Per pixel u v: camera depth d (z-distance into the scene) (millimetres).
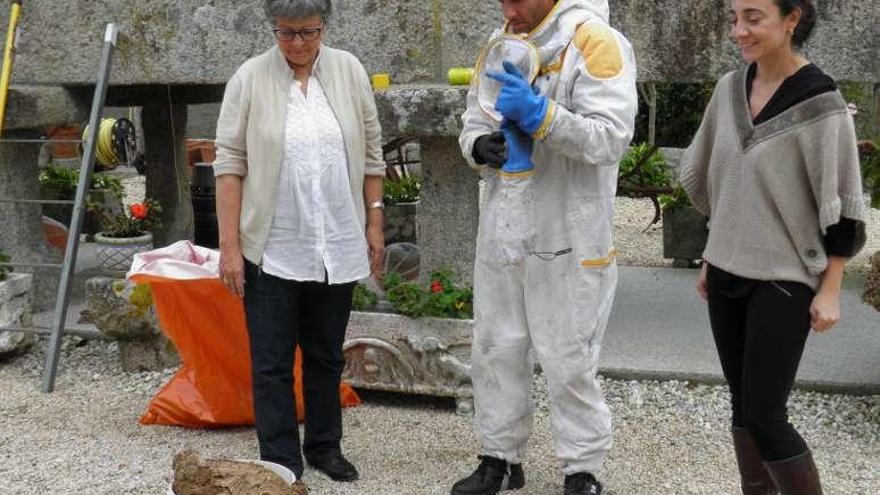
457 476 4516
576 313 3846
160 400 5113
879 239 9672
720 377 5477
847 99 9367
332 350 4422
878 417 5039
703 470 4535
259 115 4137
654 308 6832
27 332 6098
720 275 3518
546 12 3779
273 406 4262
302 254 4195
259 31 5996
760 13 3221
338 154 4227
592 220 3799
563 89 3711
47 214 8781
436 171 5688
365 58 5801
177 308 4918
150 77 6191
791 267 3371
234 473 3713
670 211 8070
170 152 8125
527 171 3734
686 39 5555
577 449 3975
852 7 5430
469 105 3971
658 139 10711
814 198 3334
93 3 6223
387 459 4707
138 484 4465
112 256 7020
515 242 3789
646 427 5031
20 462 4711
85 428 5117
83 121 6711
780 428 3447
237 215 4211
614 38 3703
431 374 5203
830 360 5672
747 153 3375
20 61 6418
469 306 5211
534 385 5523
